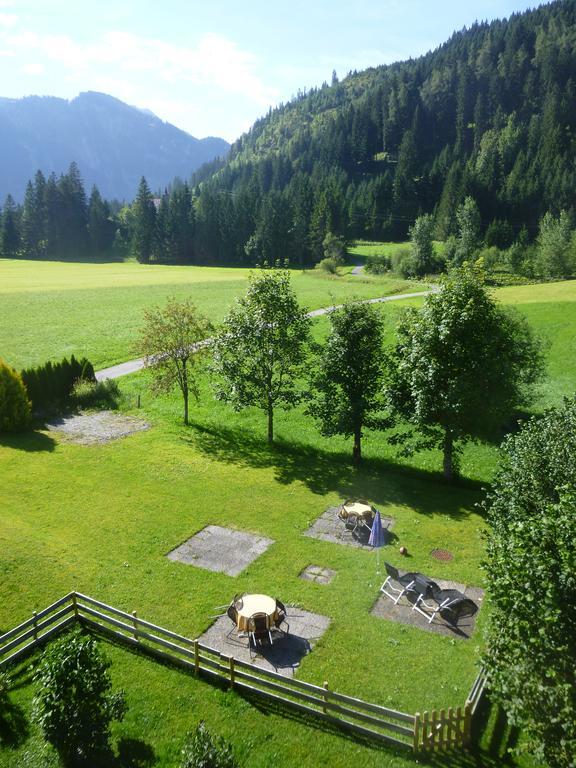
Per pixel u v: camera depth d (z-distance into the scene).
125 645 16.34
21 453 30.69
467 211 136.62
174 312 37.03
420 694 14.51
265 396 33.00
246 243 155.00
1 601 17.98
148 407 39.91
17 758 12.54
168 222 157.12
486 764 12.57
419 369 25.98
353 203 175.25
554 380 44.34
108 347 56.44
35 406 38.22
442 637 16.75
